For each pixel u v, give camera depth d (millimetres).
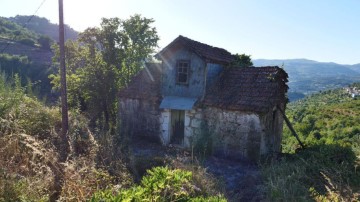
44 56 58812
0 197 3967
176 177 4703
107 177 5348
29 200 3934
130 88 15422
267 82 12031
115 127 14609
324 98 90875
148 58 19719
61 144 6973
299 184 7082
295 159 10289
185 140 13289
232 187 8141
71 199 4125
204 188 5988
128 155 8094
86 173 5242
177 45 13445
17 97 8758
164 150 12633
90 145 7391
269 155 11062
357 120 34625
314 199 6305
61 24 9047
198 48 13141
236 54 17578
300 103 93562
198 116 12852
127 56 18359
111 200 3727
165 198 4227
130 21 19016
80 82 17484
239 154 11609
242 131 11531
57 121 9875
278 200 6219
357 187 7238
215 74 13641
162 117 13984
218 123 12203
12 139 6020
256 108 11023
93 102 17281
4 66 39969
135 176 6918
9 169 4812
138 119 14805
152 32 19891
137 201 3875
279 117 13078
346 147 10273
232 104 11695
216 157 12016
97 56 17422
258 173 8930
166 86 14102
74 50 18734
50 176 4883
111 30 17156
